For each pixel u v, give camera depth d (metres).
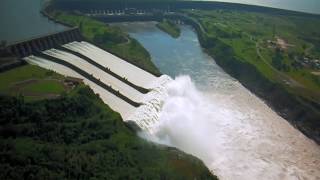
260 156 183.12
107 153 152.00
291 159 183.38
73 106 171.88
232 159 178.88
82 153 148.00
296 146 195.00
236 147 188.62
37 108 163.25
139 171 146.38
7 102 160.50
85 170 138.88
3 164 130.50
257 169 173.12
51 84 188.62
